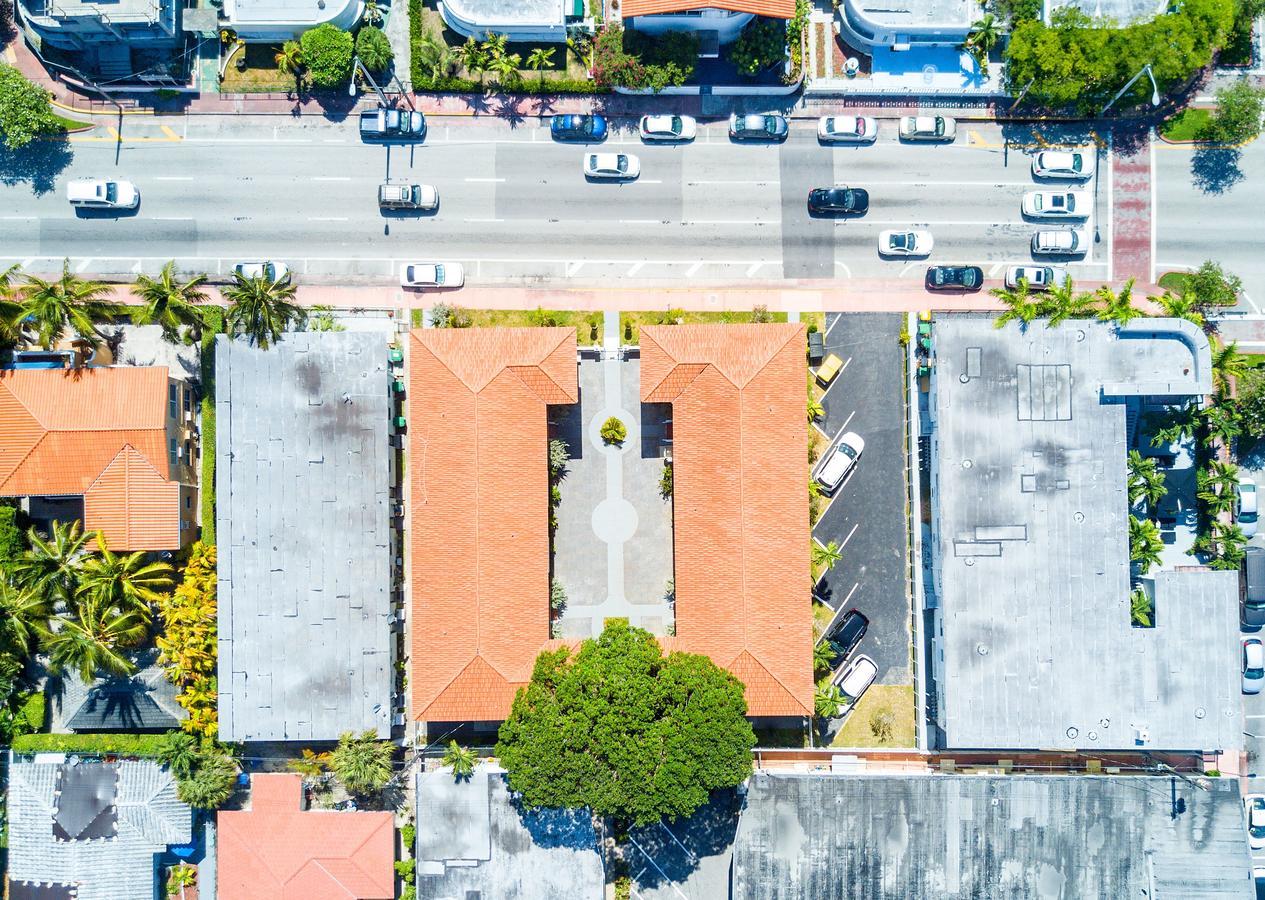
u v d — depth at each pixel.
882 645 77.81
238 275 71.38
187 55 78.50
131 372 73.06
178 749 74.00
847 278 78.44
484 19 75.44
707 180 78.56
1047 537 71.69
